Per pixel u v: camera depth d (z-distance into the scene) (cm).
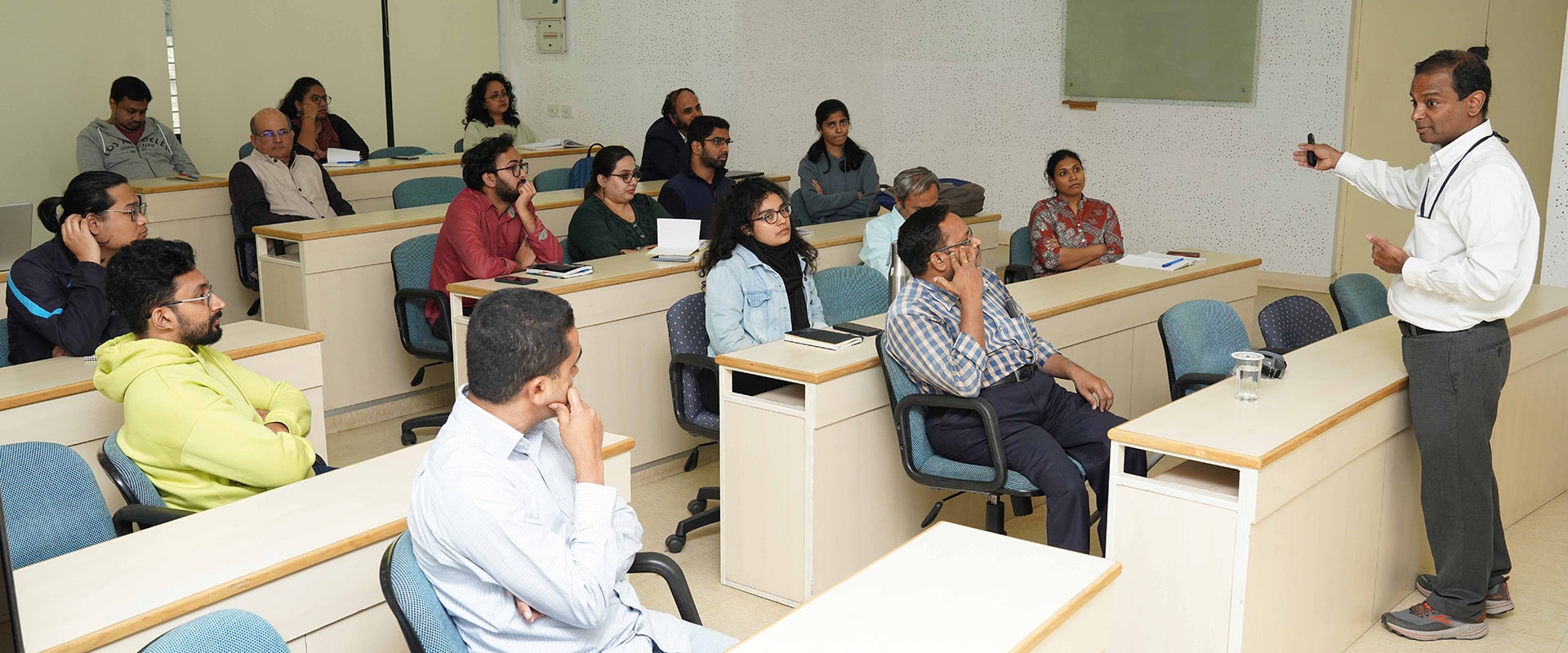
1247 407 261
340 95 851
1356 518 278
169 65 766
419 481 170
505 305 165
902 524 332
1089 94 805
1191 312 335
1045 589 170
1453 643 291
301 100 714
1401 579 311
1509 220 259
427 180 589
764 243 356
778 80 820
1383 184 313
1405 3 675
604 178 474
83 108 736
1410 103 683
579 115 895
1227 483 242
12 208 385
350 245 466
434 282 447
